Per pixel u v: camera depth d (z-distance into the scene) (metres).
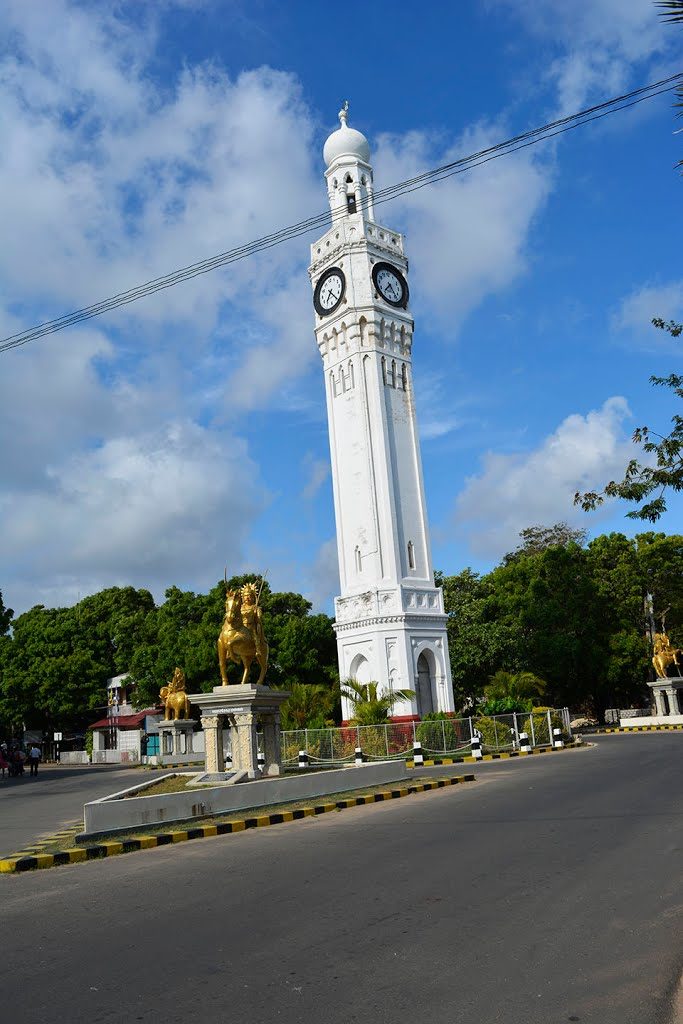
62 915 10.83
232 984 7.62
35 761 52.19
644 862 11.80
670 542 64.38
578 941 8.41
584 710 76.88
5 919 10.82
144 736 69.44
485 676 60.28
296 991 7.37
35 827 21.58
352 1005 6.99
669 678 59.84
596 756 33.53
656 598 67.44
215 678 62.34
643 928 8.72
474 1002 6.95
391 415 56.94
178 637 64.19
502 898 10.25
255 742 25.12
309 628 62.44
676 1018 6.47
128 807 17.88
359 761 37.53
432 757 39.53
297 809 20.81
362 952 8.38
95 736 73.38
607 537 68.19
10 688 76.56
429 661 53.84
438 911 9.80
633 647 63.84
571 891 10.41
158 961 8.41
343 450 56.91
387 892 10.91
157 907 10.88
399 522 55.19
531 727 42.75
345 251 58.09
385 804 22.44
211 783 23.27
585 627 64.69
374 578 53.41
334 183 60.62
